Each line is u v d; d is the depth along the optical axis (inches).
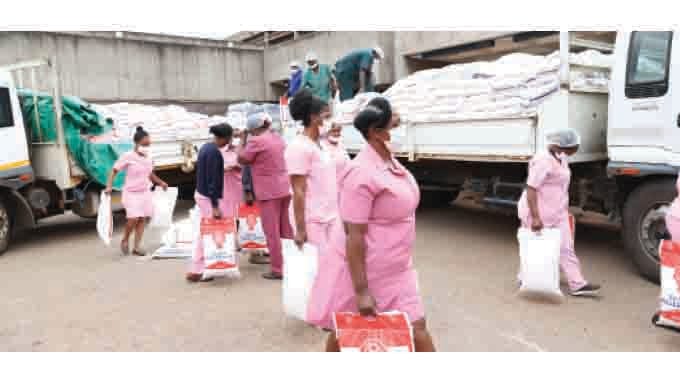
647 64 187.2
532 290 174.2
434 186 316.5
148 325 164.9
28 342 153.3
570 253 179.5
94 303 187.3
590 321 158.9
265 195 200.8
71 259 256.2
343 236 102.7
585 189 229.8
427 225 309.0
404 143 282.8
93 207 319.6
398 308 100.0
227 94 732.0
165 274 222.1
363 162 92.4
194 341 151.4
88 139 311.1
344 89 352.5
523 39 432.8
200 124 381.7
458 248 253.6
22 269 241.3
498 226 299.9
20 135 281.9
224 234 202.2
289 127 324.2
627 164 195.5
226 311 175.3
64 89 601.9
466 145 246.7
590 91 213.8
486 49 477.4
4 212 275.9
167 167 355.3
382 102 92.8
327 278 104.0
